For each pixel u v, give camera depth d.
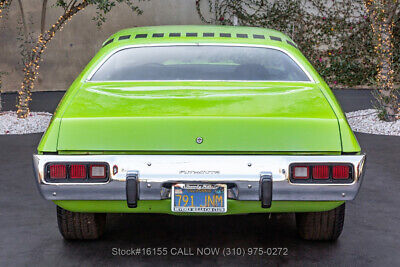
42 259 4.03
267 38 4.77
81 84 4.20
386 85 10.77
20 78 17.16
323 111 3.72
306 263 3.94
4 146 9.00
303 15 17.20
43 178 3.44
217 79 4.25
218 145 3.47
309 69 4.41
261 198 3.43
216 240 4.44
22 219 5.06
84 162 3.44
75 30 17.42
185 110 3.64
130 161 3.44
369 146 8.94
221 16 17.53
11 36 16.88
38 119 11.53
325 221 4.15
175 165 3.43
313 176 3.43
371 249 4.25
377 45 10.91
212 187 3.49
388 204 5.61
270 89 4.07
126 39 4.74
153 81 4.20
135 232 4.64
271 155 3.46
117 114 3.61
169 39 4.67
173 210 3.51
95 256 4.08
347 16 17.12
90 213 4.14
